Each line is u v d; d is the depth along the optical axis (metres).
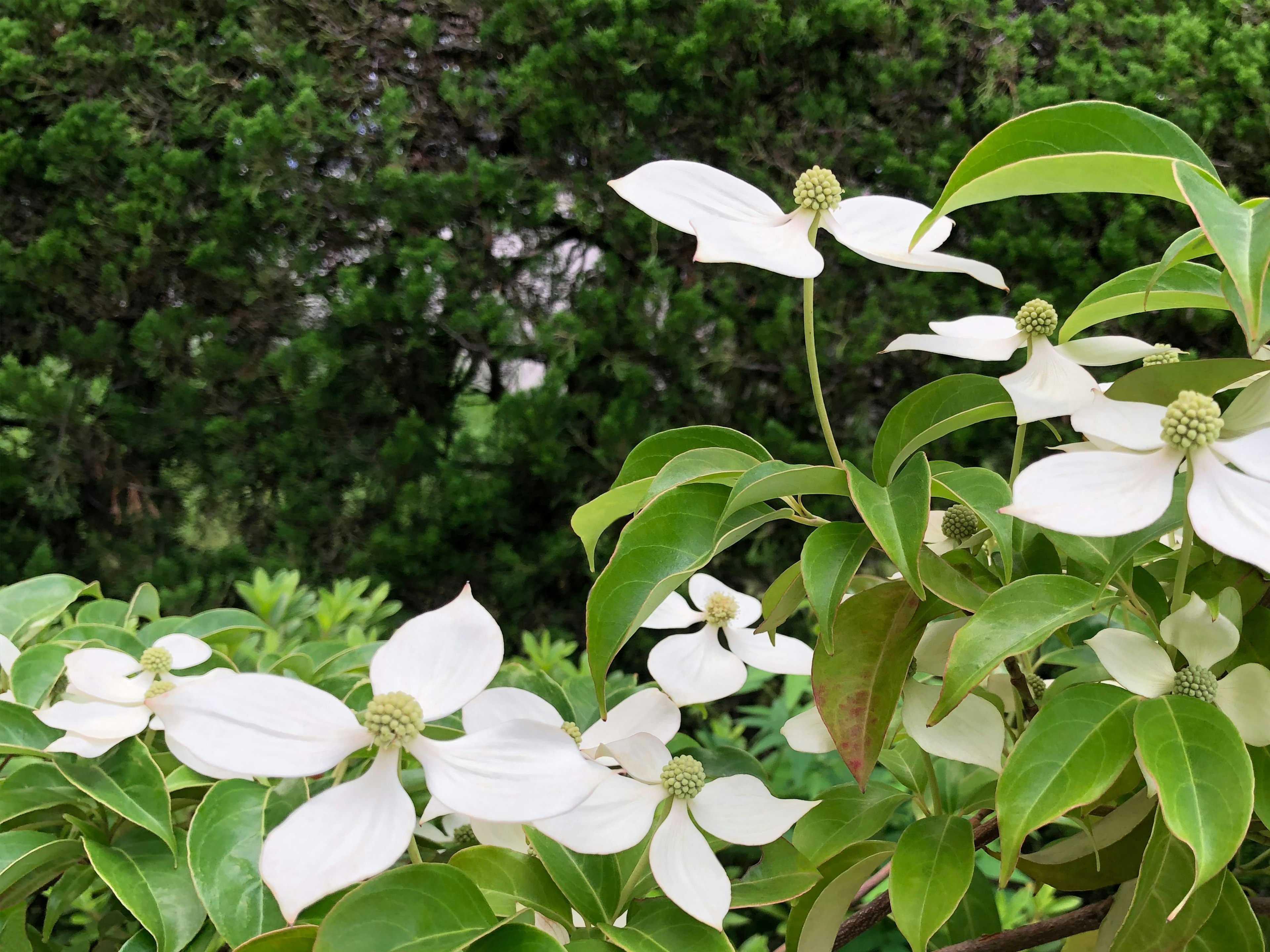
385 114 1.49
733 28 1.44
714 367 1.47
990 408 0.38
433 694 0.33
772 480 0.36
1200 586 0.38
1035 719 0.33
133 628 0.57
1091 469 0.32
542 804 0.31
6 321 1.57
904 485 0.36
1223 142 1.45
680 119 1.50
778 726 0.96
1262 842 0.41
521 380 1.60
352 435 1.55
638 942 0.35
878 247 0.38
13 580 1.51
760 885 0.40
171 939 0.39
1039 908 0.81
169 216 1.48
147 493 1.59
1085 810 0.38
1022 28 1.44
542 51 1.47
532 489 1.53
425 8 1.55
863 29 1.45
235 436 1.52
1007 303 1.46
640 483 0.40
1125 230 1.40
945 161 1.44
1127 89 1.41
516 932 0.33
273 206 1.49
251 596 0.79
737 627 0.46
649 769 0.38
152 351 1.48
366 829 0.31
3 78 1.48
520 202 1.53
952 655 0.34
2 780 0.43
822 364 1.49
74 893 0.46
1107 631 0.35
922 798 0.44
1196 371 0.36
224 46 1.52
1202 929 0.35
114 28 1.56
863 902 0.65
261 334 1.57
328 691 0.47
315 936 0.33
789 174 1.49
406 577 1.51
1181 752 0.32
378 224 1.55
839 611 0.40
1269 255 0.30
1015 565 0.40
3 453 1.49
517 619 1.52
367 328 1.53
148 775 0.42
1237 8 1.48
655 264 1.45
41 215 1.56
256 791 0.39
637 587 0.36
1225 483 0.31
